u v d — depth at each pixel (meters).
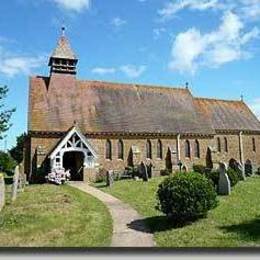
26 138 45.00
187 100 56.69
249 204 19.45
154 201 22.06
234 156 56.84
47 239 14.19
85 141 42.72
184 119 53.19
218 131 56.03
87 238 14.29
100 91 50.84
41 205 20.78
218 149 55.72
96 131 45.97
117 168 46.62
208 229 15.07
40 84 48.19
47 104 46.22
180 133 50.72
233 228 14.95
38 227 15.76
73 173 44.31
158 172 42.25
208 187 16.52
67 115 46.16
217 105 60.69
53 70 48.94
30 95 46.53
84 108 47.78
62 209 19.61
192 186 16.17
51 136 44.12
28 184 38.22
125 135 47.69
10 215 18.05
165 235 14.72
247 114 62.56
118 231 15.52
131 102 51.66
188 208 15.94
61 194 25.94
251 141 59.09
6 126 39.31
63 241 13.92
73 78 49.53
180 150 50.47
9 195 25.53
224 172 23.34
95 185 34.69
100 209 20.28
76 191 28.64
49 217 17.52
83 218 17.59
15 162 67.81
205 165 51.94
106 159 46.28
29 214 18.17
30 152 43.34
